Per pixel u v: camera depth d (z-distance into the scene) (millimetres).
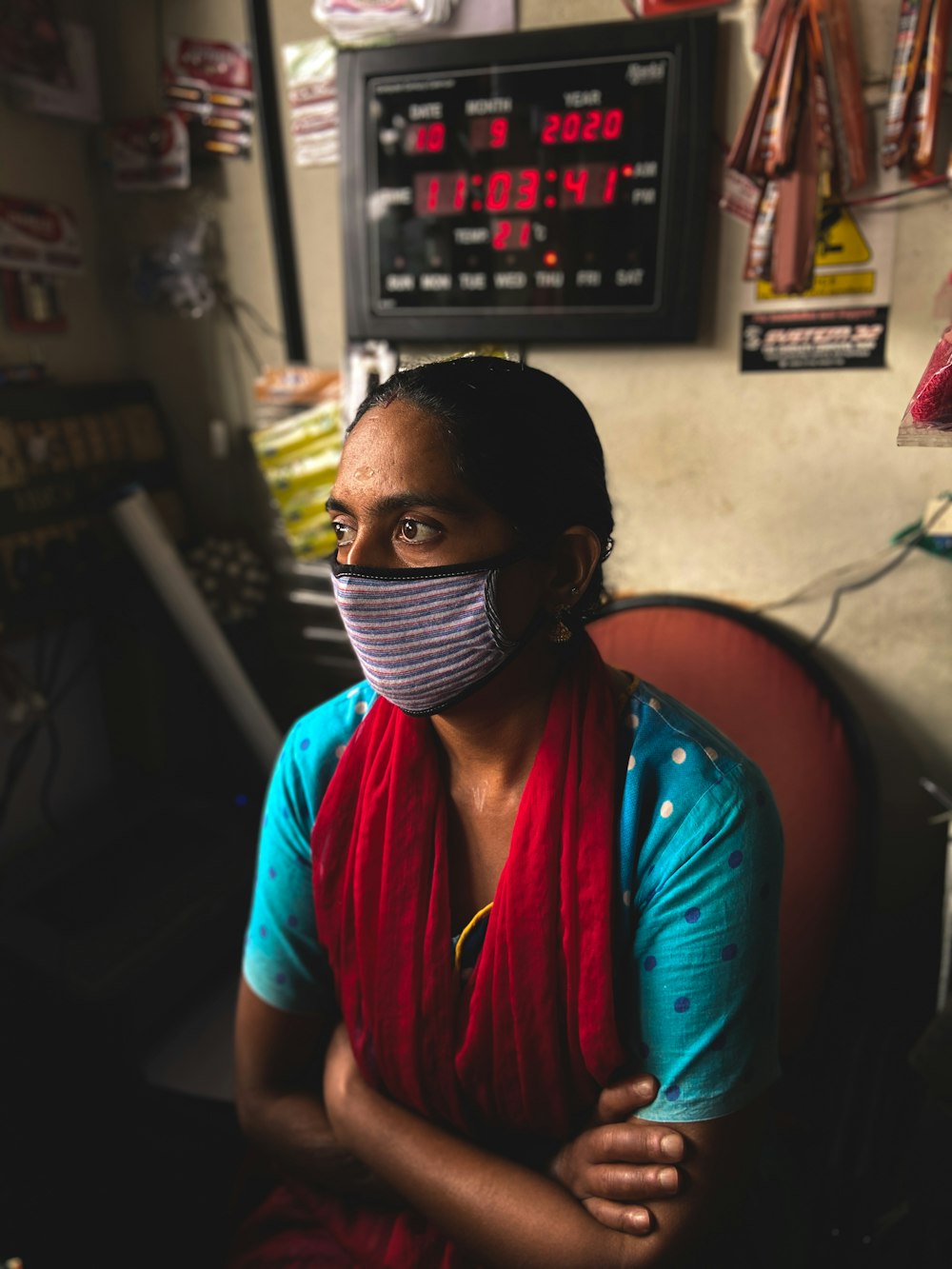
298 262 1880
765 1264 957
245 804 2197
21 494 1786
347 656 2070
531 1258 788
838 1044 1657
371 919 849
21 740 1908
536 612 755
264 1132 981
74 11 1839
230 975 1851
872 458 1618
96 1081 1585
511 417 709
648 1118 792
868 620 1688
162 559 1829
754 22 1491
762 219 1480
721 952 765
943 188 1467
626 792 795
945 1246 1105
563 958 786
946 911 1490
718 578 1768
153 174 1904
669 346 1680
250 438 2029
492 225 1667
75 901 1730
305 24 1734
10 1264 1155
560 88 1569
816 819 1557
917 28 1368
